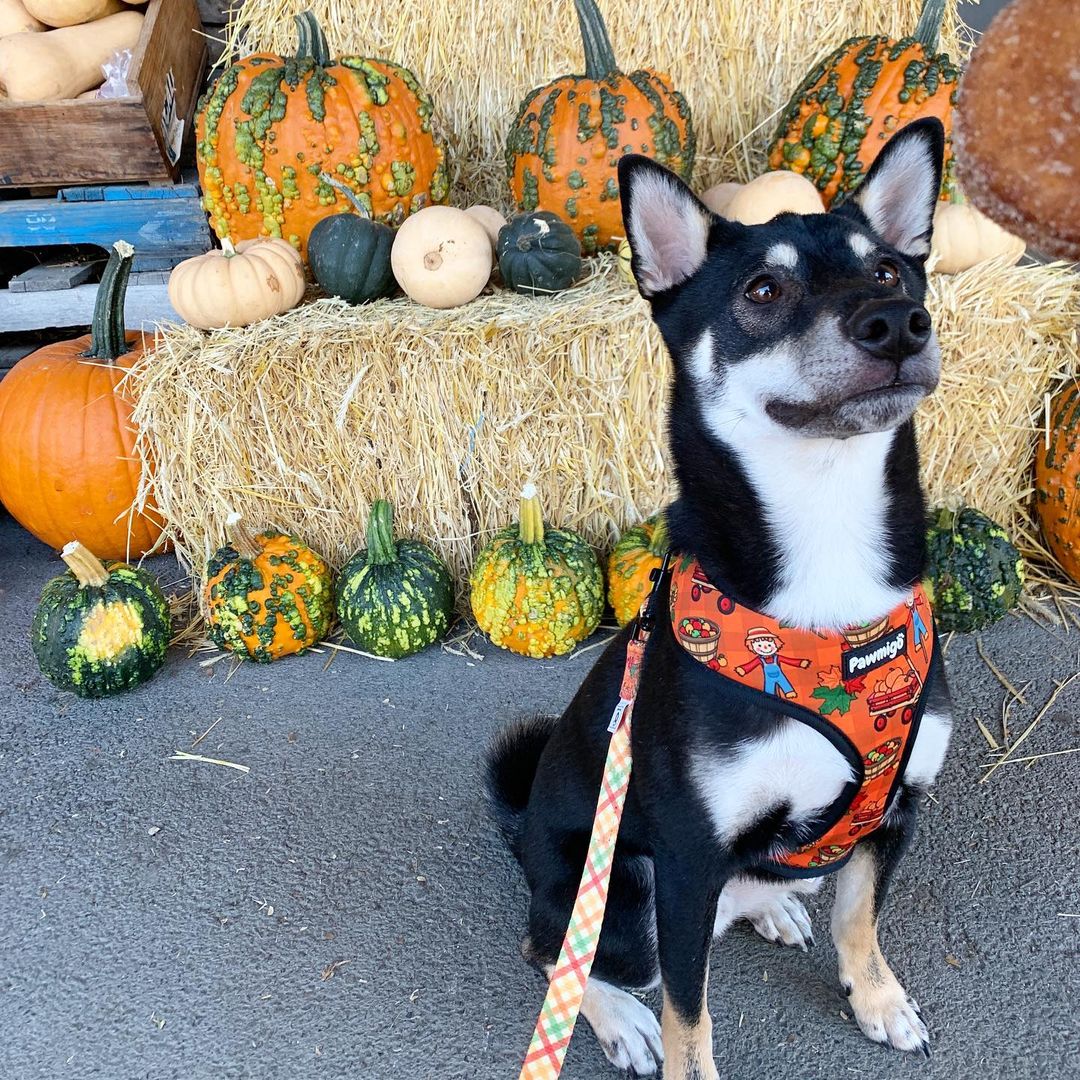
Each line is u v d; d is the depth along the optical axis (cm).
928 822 84
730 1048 67
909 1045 66
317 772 94
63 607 103
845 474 58
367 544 109
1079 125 19
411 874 82
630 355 107
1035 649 104
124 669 103
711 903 61
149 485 115
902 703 59
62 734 100
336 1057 68
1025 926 75
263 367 107
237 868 83
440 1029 70
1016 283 105
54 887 82
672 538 65
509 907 79
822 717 57
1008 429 110
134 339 128
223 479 112
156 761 96
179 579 125
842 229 64
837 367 55
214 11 150
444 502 113
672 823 60
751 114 134
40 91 123
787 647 58
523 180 121
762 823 61
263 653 108
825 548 58
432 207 111
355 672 108
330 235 112
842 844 63
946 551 103
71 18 132
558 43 134
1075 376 111
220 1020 71
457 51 136
